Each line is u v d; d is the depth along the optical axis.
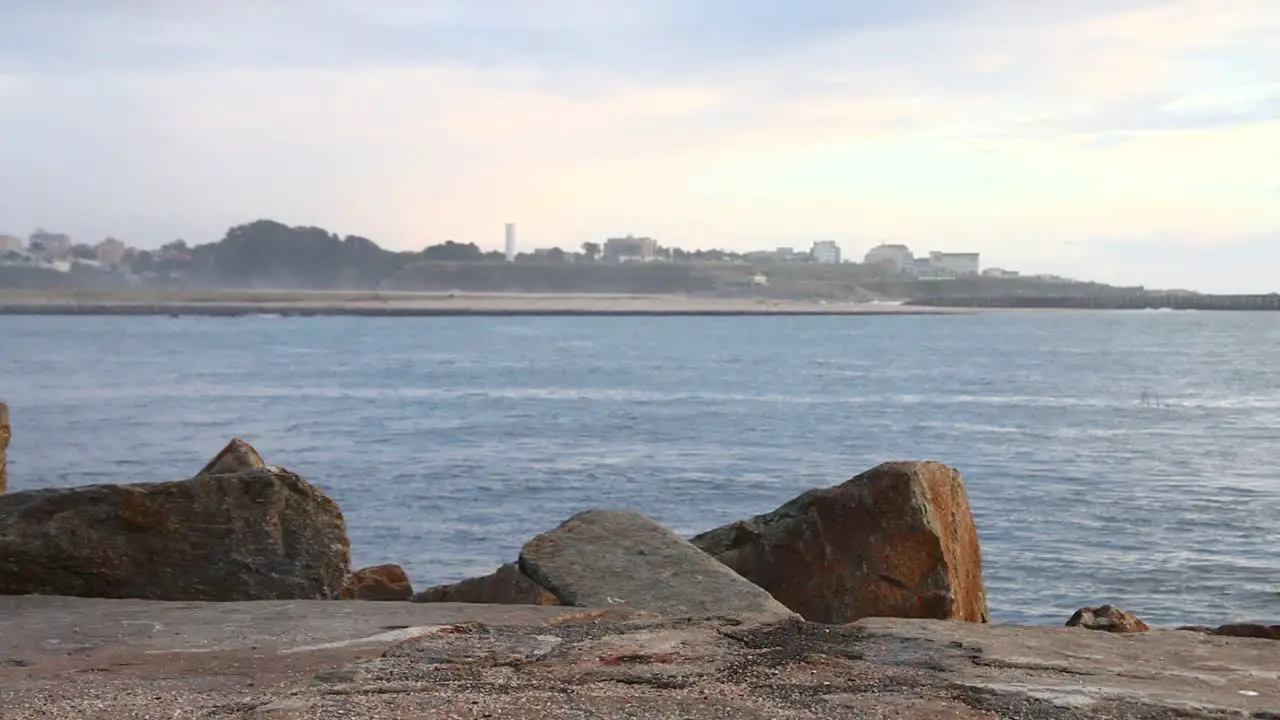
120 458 37.25
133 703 6.47
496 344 132.62
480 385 70.69
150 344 129.50
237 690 6.85
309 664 7.50
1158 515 26.17
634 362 96.94
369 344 131.12
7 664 7.65
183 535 11.19
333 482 31.69
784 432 44.50
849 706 6.36
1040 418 50.56
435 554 22.83
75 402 58.22
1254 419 50.22
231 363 94.00
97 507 11.07
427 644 7.94
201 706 6.40
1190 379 78.00
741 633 8.20
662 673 7.11
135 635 8.45
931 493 11.92
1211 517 25.91
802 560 11.84
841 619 11.60
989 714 6.25
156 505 11.17
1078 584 20.02
